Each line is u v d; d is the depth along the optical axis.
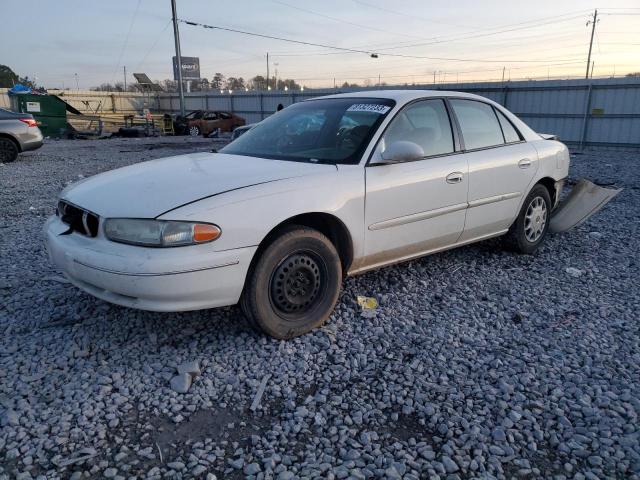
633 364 3.21
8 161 13.55
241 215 3.12
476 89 23.34
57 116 25.09
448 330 3.67
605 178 11.12
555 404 2.81
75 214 3.44
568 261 5.23
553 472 2.34
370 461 2.39
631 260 5.27
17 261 5.03
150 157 15.28
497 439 2.54
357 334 3.60
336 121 4.18
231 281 3.13
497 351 3.38
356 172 3.67
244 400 2.86
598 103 19.86
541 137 5.48
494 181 4.64
